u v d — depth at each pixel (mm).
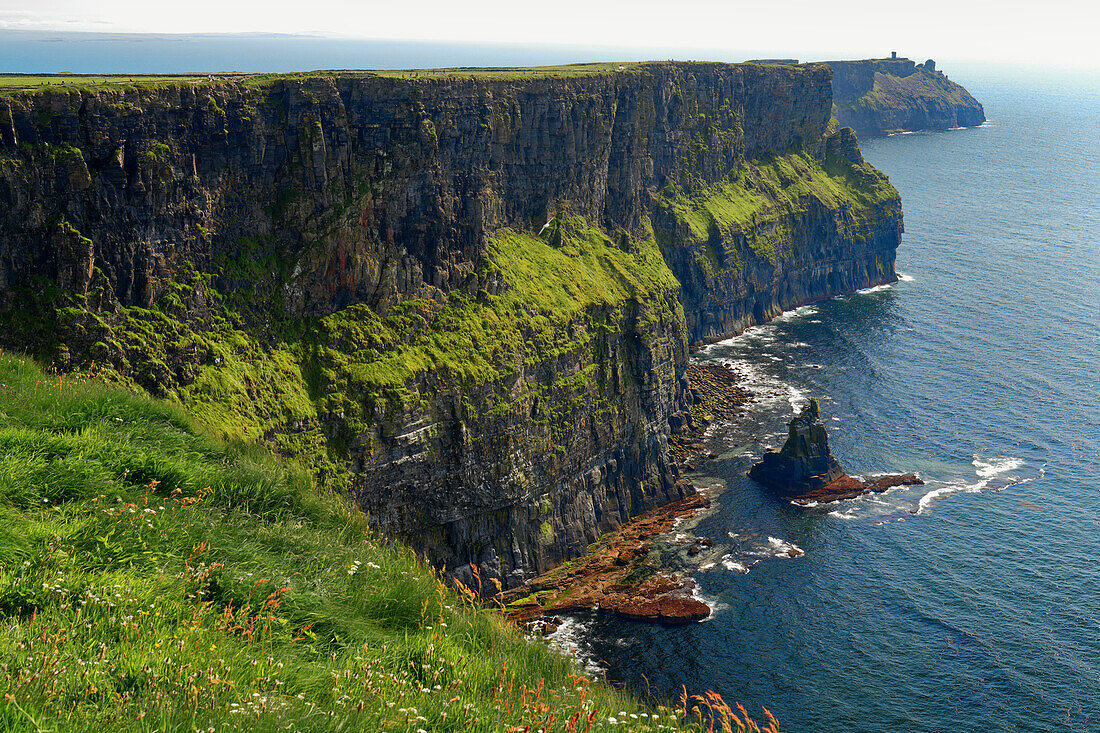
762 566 94000
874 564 93875
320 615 20750
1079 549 96062
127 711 14492
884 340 168500
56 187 72500
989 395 139875
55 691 14648
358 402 85188
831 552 96500
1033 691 74312
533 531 96500
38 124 71438
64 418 29281
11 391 31031
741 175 185750
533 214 116062
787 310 189625
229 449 31734
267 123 85250
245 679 16656
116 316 75688
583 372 105812
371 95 90500
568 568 96750
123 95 75375
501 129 105000
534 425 97438
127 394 33406
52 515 21953
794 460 110250
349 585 23281
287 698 16469
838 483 110500
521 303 101875
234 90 82938
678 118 160375
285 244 87188
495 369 94438
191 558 21203
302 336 87062
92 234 74562
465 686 19188
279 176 86938
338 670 18266
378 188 91312
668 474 114062
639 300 115375
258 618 19391
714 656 79250
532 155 113375
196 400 77250
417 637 20938
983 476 113312
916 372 151000
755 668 77625
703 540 99500
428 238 96812
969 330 173000
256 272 85125
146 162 76188
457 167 100312
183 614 18656
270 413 80500
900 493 109062
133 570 19891
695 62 172625
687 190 168500
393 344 90062
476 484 91625
